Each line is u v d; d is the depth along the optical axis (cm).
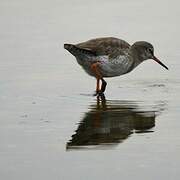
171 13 2527
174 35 2275
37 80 1889
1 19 2492
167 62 2042
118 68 1856
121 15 2506
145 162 1281
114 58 1834
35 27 2403
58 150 1354
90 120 1542
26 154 1334
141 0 2725
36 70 1975
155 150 1341
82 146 1379
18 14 2548
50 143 1395
